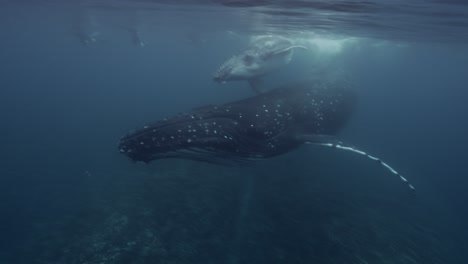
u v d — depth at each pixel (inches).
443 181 1174.3
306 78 457.4
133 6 811.4
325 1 477.4
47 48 4212.6
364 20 636.1
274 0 511.5
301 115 383.2
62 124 1498.5
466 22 578.9
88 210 618.2
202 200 606.5
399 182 877.2
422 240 584.1
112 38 1994.3
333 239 514.3
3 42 3464.6
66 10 1050.1
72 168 975.6
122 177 761.6
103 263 477.4
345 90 482.3
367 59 1662.2
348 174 837.8
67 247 526.9
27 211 738.8
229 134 299.9
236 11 687.1
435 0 409.4
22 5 1066.1
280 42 491.8
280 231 526.6
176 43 2084.2
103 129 1403.8
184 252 488.4
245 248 495.2
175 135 269.6
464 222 836.6
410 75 3420.3
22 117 1638.8
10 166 995.9
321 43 901.8
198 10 757.3
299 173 743.7
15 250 577.0
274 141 340.8
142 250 494.0
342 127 490.0
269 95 375.2
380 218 611.5
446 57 1648.6
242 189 646.5
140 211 582.2
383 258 491.8
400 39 1003.3
